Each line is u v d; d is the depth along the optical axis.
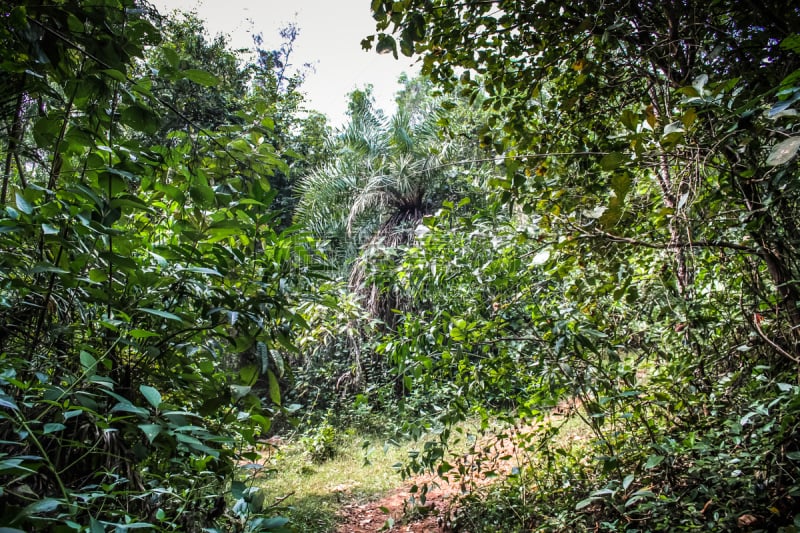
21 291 1.44
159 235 2.04
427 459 3.09
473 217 3.08
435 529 3.82
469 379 3.32
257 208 1.83
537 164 2.55
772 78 1.87
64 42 1.30
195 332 1.68
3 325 1.44
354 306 5.11
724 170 1.79
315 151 14.05
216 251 1.66
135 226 1.98
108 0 1.32
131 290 1.69
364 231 10.02
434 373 3.22
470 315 3.00
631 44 2.37
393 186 9.98
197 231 1.65
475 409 3.24
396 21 2.04
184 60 9.17
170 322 1.61
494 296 3.12
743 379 2.52
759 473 2.15
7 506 0.81
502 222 3.09
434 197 9.93
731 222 2.12
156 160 1.64
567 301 3.00
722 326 2.60
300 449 7.27
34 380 1.38
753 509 1.99
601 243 2.24
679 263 2.73
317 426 7.82
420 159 9.94
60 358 1.53
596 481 3.05
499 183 2.24
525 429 5.30
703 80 1.41
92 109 1.53
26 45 1.28
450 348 2.98
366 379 8.65
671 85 2.35
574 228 2.29
